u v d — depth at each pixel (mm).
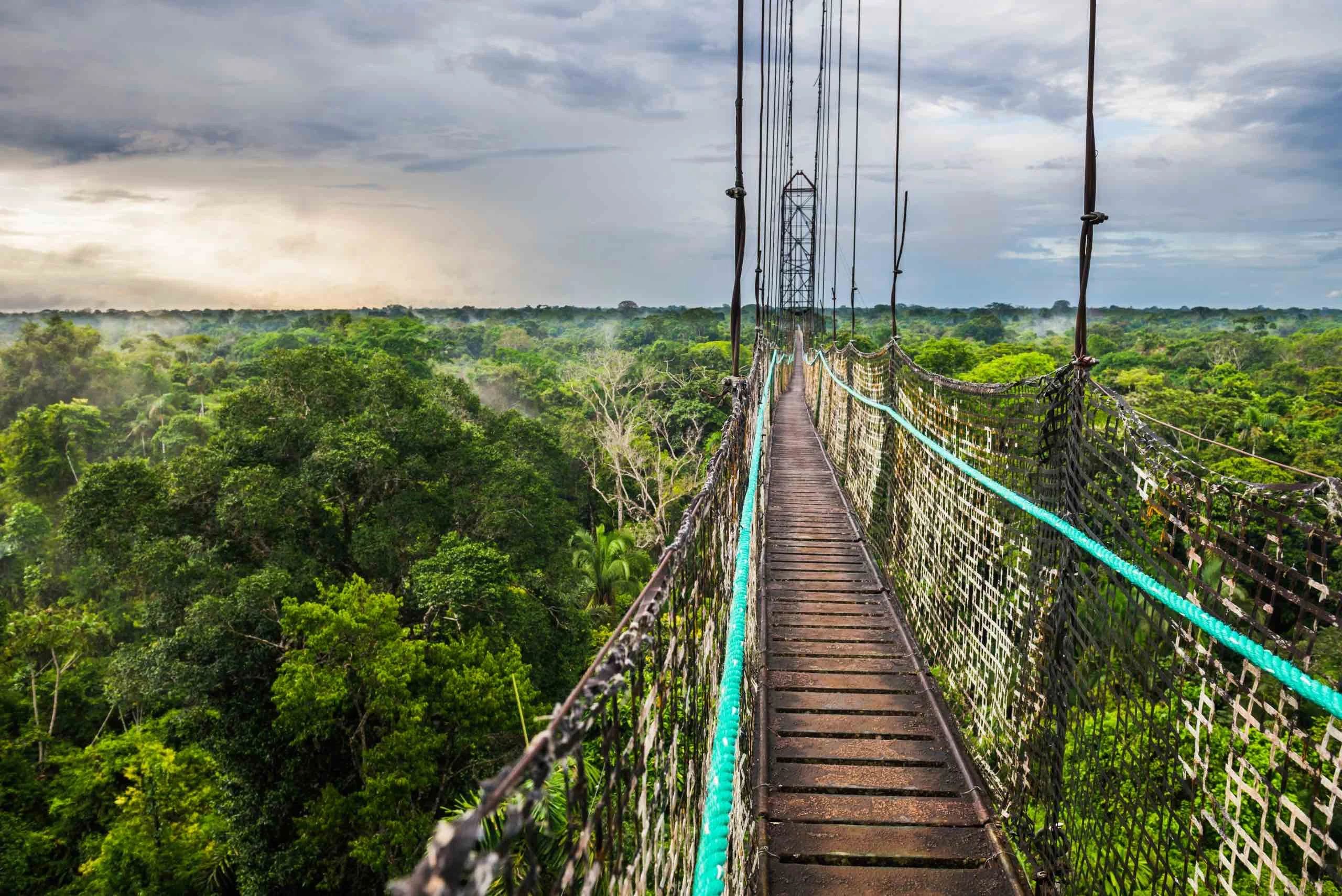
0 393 42125
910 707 4266
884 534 7625
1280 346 60031
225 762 12188
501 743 12633
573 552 20734
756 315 10750
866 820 3322
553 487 17203
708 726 2629
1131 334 89750
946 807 3422
